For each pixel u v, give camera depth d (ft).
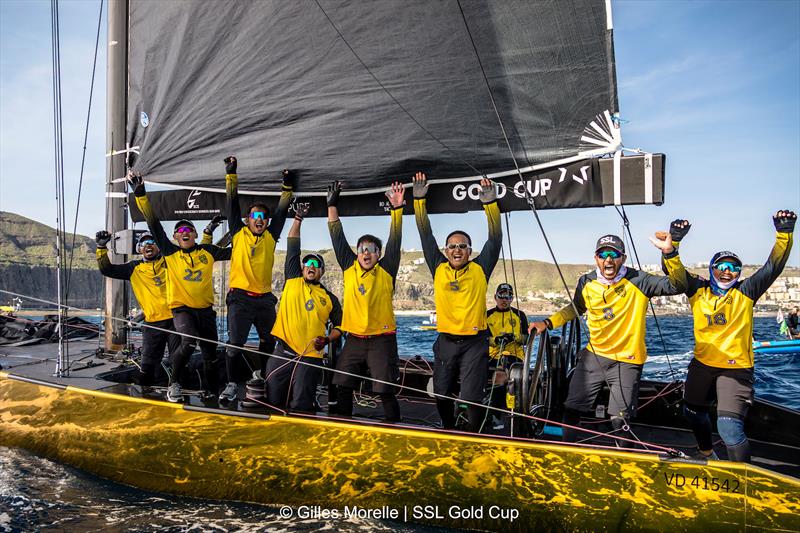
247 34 13.93
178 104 14.97
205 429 11.50
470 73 12.46
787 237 10.01
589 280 11.21
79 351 18.11
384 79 13.14
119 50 17.10
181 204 15.98
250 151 14.52
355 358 12.25
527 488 9.91
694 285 10.88
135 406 12.05
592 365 11.10
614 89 11.58
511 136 12.48
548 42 11.78
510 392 11.29
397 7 12.68
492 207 11.97
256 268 13.79
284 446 11.06
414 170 13.38
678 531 9.20
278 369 12.36
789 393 26.30
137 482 11.95
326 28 13.29
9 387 13.93
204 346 14.12
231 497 11.35
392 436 10.52
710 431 11.36
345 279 12.34
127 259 17.34
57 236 14.05
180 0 14.58
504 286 16.30
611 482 9.50
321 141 13.89
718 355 10.62
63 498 11.28
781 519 8.70
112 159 17.13
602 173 11.91
